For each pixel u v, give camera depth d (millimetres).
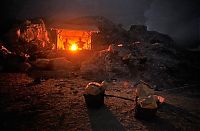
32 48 14773
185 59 15188
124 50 12617
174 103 7438
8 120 5211
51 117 5465
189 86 10555
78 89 8305
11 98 6844
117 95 7664
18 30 14734
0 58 11492
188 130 5250
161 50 14281
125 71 11242
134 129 5043
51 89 8094
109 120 5422
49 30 18766
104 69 11234
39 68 11508
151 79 10945
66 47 19516
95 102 6047
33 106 6203
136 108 5656
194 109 6934
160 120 5699
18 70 11148
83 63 11867
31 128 4859
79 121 5289
